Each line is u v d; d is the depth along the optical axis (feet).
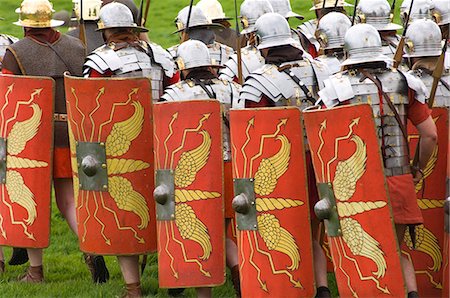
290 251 51.08
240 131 51.31
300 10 137.90
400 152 49.52
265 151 50.90
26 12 61.21
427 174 52.08
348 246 49.11
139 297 56.65
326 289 52.13
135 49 58.59
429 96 52.19
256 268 51.78
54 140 60.08
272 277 51.44
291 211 50.90
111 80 54.95
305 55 54.95
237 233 52.31
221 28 67.05
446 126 51.78
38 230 59.57
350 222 48.80
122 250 55.93
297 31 70.33
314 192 52.08
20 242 59.82
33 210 59.47
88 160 55.52
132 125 55.16
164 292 58.39
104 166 55.57
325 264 52.54
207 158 52.75
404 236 52.03
